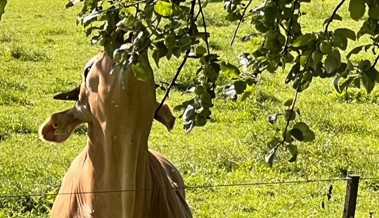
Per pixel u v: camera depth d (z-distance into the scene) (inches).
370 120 653.3
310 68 167.3
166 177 224.1
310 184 483.2
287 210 442.6
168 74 743.7
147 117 181.2
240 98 181.0
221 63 172.1
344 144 569.9
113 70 167.2
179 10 157.4
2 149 539.8
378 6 147.3
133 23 157.6
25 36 1016.9
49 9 1282.0
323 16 1133.7
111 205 198.5
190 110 173.9
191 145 561.6
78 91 212.1
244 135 588.7
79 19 167.2
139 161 188.2
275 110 661.9
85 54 911.7
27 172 482.0
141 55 161.0
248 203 450.6
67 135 205.0
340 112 672.4
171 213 219.3
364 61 168.6
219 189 469.1
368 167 517.7
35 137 572.7
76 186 214.7
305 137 176.6
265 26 169.2
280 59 170.1
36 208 415.5
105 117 182.2
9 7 1282.0
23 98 679.7
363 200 465.1
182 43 157.0
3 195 428.8
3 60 855.1
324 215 436.1
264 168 504.1
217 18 1120.2
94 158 200.1
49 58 876.6
